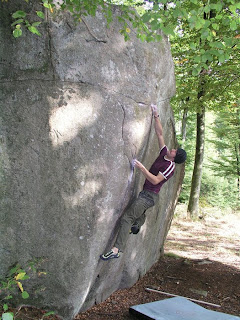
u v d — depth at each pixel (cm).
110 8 341
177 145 605
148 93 395
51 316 362
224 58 333
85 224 355
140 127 382
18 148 337
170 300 445
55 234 350
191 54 886
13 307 356
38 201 344
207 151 2131
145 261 575
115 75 359
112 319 406
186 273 595
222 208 1538
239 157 1444
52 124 335
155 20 301
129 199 410
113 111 358
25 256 351
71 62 334
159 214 593
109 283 466
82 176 347
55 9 323
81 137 343
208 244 948
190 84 973
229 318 394
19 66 331
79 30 335
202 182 1677
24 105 332
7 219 345
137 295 497
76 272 361
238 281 570
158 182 396
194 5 682
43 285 358
